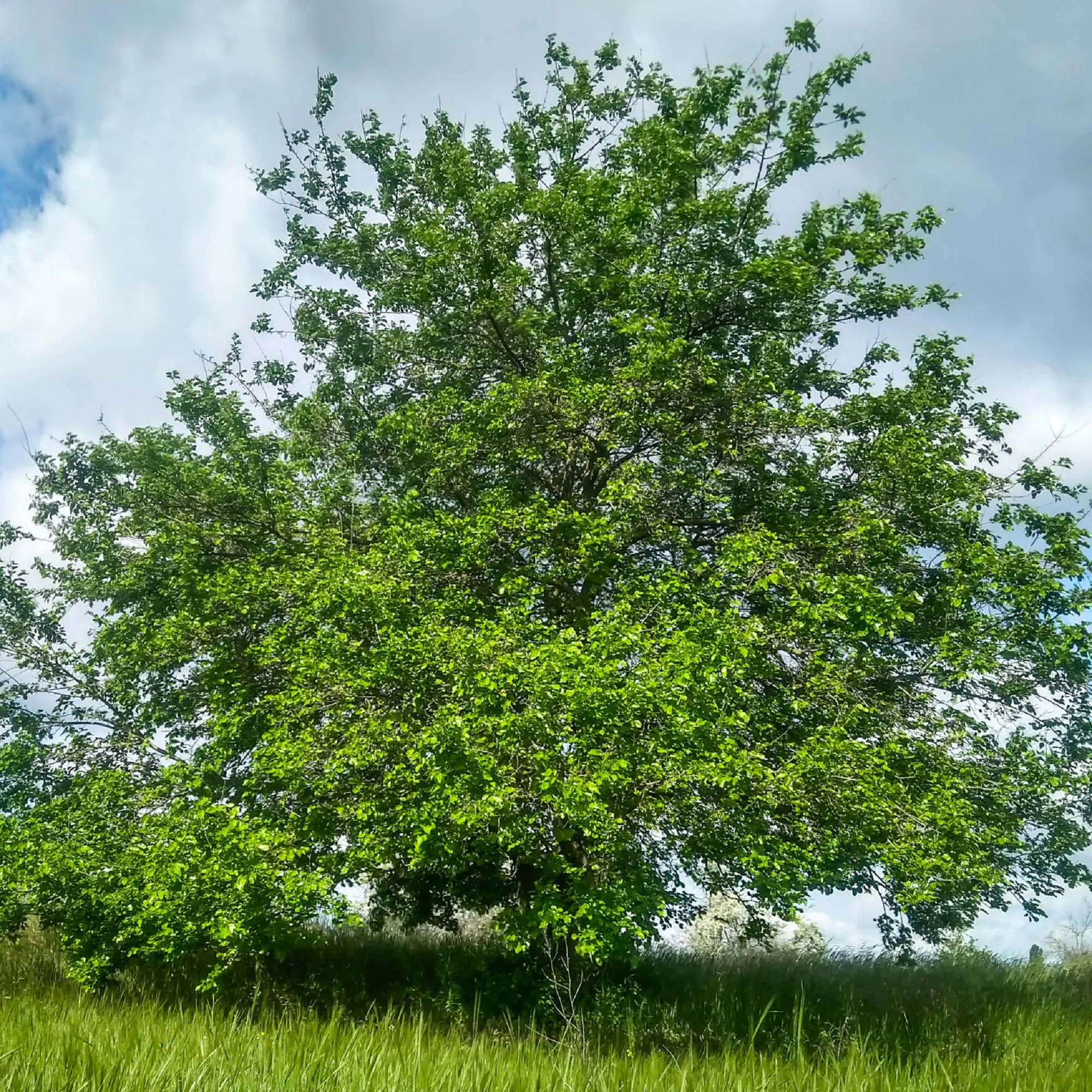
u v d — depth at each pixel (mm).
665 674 9906
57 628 17969
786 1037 9594
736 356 16297
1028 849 14469
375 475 17344
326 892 10398
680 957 15852
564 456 14539
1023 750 13703
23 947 13953
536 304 17000
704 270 15945
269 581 13375
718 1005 10992
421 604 12188
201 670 14562
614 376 14234
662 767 10023
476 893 14633
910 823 10898
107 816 12750
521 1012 11492
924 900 10836
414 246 17516
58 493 17641
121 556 16391
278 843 11047
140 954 11477
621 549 13297
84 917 11688
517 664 9969
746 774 10359
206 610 13867
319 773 11516
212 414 17656
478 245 16094
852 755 10859
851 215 16625
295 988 12422
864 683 12891
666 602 11922
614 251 15734
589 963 11547
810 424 13766
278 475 15484
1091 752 14422
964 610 13594
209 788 13148
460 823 9531
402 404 17500
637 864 10688
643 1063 7922
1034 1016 11266
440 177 17312
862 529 12711
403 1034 8867
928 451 13984
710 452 14062
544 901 10156
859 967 15398
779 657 12438
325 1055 6906
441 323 16828
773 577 11492
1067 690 14234
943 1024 10859
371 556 12367
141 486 15977
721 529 14547
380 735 10492
